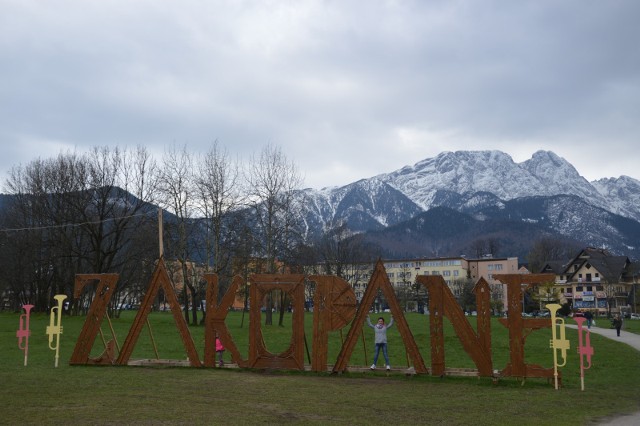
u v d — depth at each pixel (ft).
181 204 190.08
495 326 184.44
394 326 168.04
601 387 60.80
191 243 198.18
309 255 234.99
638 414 44.78
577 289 430.61
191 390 53.06
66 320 187.83
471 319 228.02
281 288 70.18
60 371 67.31
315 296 69.67
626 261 428.97
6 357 84.53
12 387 53.36
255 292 70.64
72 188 204.13
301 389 55.31
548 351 103.55
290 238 199.72
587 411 45.73
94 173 203.72
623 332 170.50
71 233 212.23
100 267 205.05
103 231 216.13
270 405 45.68
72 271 218.59
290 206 200.95
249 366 69.92
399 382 62.44
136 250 211.61
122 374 64.85
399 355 98.73
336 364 67.92
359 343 119.34
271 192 196.13
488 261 556.92
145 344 113.60
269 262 192.95
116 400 46.26
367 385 59.47
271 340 125.70
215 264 188.14
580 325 59.88
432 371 66.33
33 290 255.29
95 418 38.58
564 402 50.14
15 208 230.48
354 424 38.70
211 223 192.34
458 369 69.51
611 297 384.27
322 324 69.00
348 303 68.90
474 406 47.29
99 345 114.93
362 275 374.02
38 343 110.42
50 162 214.90
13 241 231.50
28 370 68.18
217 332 72.13
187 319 181.98
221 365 73.36
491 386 60.54
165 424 37.01
